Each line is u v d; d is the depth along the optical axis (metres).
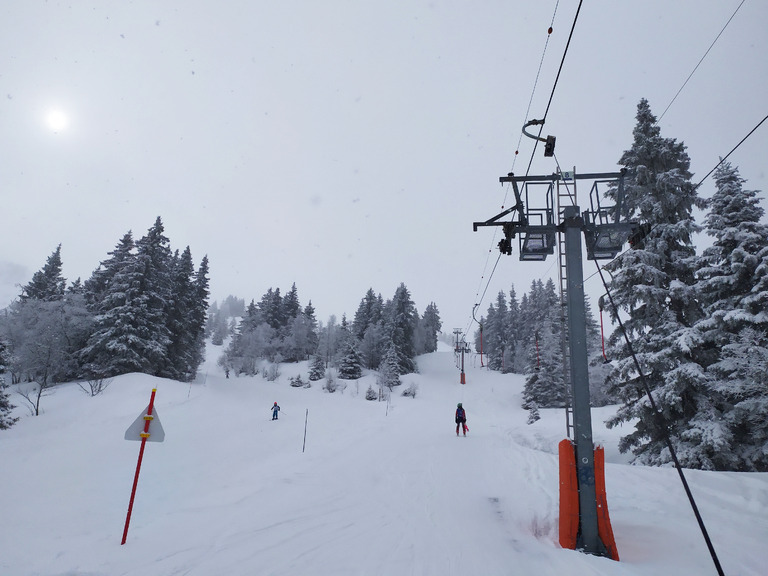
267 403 41.78
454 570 4.61
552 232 6.86
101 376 39.53
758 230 15.23
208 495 8.88
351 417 33.69
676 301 15.86
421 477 9.92
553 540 5.61
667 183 15.72
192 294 55.50
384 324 100.75
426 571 4.59
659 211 15.77
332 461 12.42
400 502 7.71
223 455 15.47
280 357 97.56
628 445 16.42
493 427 25.58
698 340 14.14
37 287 59.72
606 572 4.41
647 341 15.80
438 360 103.50
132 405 31.33
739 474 8.49
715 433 13.32
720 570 3.41
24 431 25.88
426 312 129.50
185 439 18.78
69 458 13.79
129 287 44.41
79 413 30.03
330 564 4.80
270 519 6.70
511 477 9.77
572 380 5.77
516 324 95.62
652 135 16.81
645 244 16.44
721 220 15.77
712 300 16.28
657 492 7.82
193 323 58.47
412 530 6.07
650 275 15.42
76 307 43.22
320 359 83.62
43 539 5.97
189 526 6.39
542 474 9.92
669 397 14.19
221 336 146.12
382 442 16.91
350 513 7.01
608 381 16.84
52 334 39.25
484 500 7.78
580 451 5.48
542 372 52.06
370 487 8.99
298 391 54.69
